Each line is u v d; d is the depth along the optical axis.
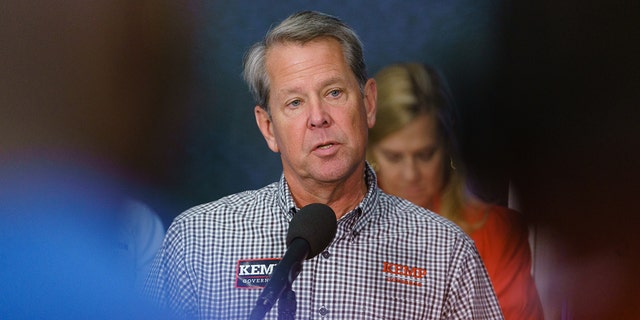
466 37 9.95
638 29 9.98
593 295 9.80
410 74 8.36
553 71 10.05
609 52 10.11
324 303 5.91
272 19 10.13
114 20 10.23
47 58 10.14
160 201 10.19
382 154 8.43
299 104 5.70
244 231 6.14
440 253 6.09
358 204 6.09
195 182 10.27
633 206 9.91
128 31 10.27
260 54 5.88
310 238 4.26
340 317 5.89
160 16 10.23
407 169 8.41
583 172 10.03
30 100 10.05
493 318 6.12
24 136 9.99
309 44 5.70
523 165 9.95
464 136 9.86
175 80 10.30
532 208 9.91
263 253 6.06
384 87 8.39
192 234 6.19
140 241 9.77
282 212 6.13
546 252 9.87
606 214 9.94
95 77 10.23
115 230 9.77
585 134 10.03
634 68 10.07
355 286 5.93
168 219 10.15
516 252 8.67
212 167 10.29
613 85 10.12
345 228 6.03
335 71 5.67
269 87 5.82
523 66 10.01
